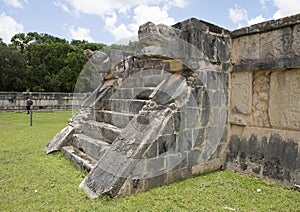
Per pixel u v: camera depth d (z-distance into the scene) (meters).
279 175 3.26
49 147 5.17
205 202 2.73
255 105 3.68
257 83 3.66
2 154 4.88
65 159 4.55
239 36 3.85
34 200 2.78
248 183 3.30
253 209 2.58
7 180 3.41
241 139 3.84
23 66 27.47
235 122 3.92
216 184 3.26
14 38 34.31
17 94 17.55
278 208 2.60
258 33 3.56
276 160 3.32
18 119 11.81
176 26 3.82
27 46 32.75
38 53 29.20
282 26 3.23
